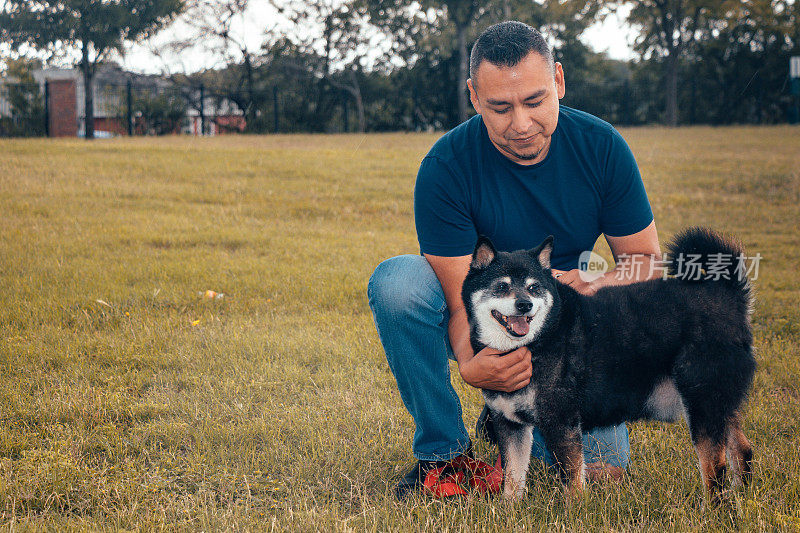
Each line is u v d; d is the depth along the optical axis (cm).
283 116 3619
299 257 782
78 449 324
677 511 268
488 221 309
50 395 386
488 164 300
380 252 808
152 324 520
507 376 270
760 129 2875
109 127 3709
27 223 886
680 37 3541
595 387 287
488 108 270
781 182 1291
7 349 450
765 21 3597
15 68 3722
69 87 3694
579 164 297
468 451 314
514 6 3912
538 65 261
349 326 532
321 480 309
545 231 310
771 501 278
